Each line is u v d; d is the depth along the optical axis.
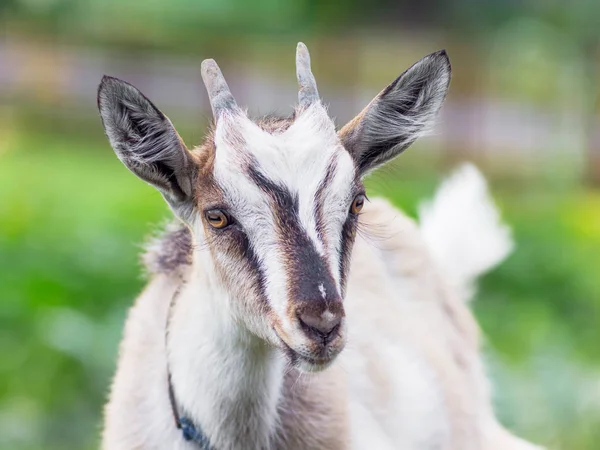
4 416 23.08
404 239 17.50
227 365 13.16
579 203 55.53
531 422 23.83
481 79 78.94
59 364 23.92
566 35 74.25
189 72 84.94
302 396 13.76
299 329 11.67
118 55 85.56
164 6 84.06
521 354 29.25
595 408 24.31
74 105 80.94
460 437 16.52
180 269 14.31
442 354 16.92
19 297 26.75
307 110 12.81
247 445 13.47
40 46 84.75
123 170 60.03
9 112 78.94
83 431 23.23
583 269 36.56
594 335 32.12
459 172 24.55
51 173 56.53
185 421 13.49
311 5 87.25
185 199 13.15
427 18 87.19
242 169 12.32
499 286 34.91
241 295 12.40
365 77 83.38
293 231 12.05
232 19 85.12
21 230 34.66
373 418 15.06
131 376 14.10
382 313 16.03
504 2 81.69
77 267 29.55
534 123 75.12
